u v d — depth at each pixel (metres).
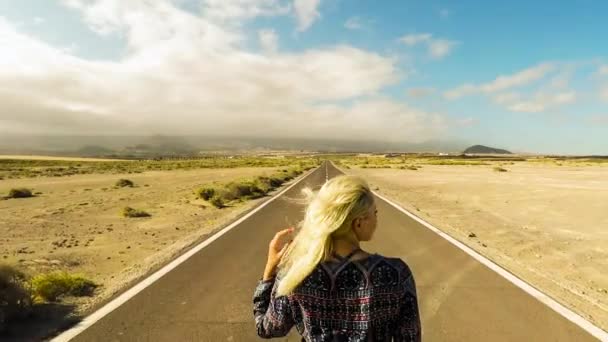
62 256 9.96
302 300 1.66
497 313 6.10
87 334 5.27
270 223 14.59
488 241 11.79
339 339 1.63
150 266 8.74
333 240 1.67
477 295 6.91
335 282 1.62
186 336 5.24
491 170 61.97
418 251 10.16
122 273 8.27
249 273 8.14
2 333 5.25
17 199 23.81
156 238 12.27
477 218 16.11
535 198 22.62
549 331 5.46
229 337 5.23
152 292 6.98
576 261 9.69
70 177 48.47
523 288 7.27
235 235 12.30
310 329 1.67
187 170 70.44
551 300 6.65
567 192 25.45
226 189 23.80
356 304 1.62
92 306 6.30
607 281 8.19
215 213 17.88
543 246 11.17
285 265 1.77
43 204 21.12
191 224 14.91
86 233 13.10
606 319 5.91
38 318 5.78
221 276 7.95
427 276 8.04
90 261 9.55
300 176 49.78
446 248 10.48
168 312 6.05
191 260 9.23
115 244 11.43
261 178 34.16
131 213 16.88
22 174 53.31
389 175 49.38
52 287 6.59
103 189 30.94
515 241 11.80
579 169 64.50
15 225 14.52
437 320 5.86
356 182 1.71
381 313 1.62
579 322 5.75
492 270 8.43
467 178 41.62
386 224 14.23
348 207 1.63
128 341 5.09
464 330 5.51
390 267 1.65
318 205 1.68
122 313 6.02
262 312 1.88
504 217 16.41
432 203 21.12
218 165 96.12
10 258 9.74
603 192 25.16
